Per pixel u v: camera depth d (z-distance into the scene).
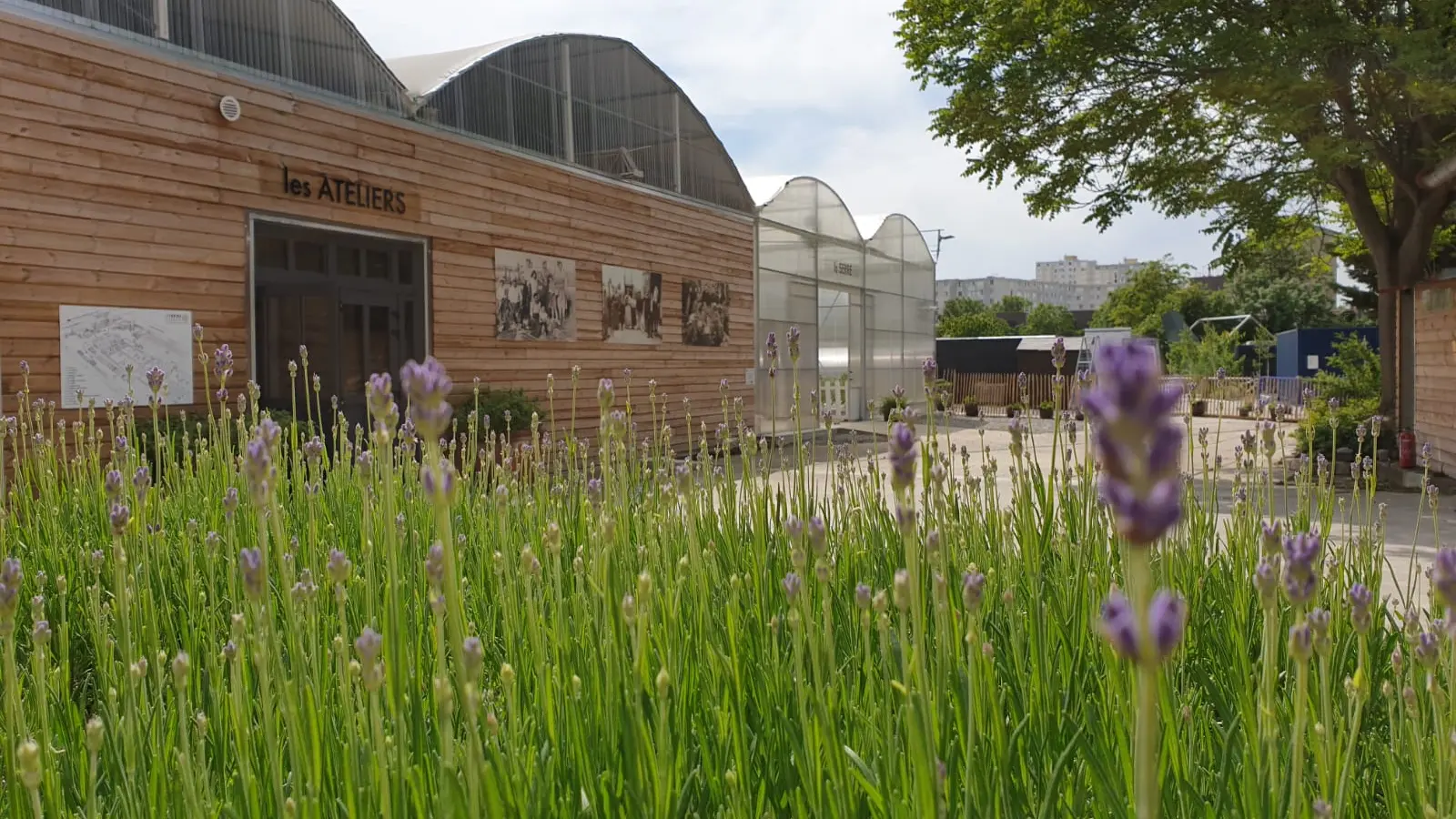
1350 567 3.57
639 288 16.80
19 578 1.61
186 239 9.49
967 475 3.91
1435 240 18.03
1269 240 17.95
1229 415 31.34
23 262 8.23
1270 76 11.92
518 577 2.86
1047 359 42.03
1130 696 1.83
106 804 1.96
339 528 4.03
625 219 16.42
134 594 2.77
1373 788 2.11
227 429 4.45
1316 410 16.05
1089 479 3.16
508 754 1.67
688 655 2.20
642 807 1.60
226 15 9.91
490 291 13.49
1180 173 15.33
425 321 12.39
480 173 13.30
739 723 1.84
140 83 9.11
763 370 20.67
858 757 1.70
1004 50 14.73
